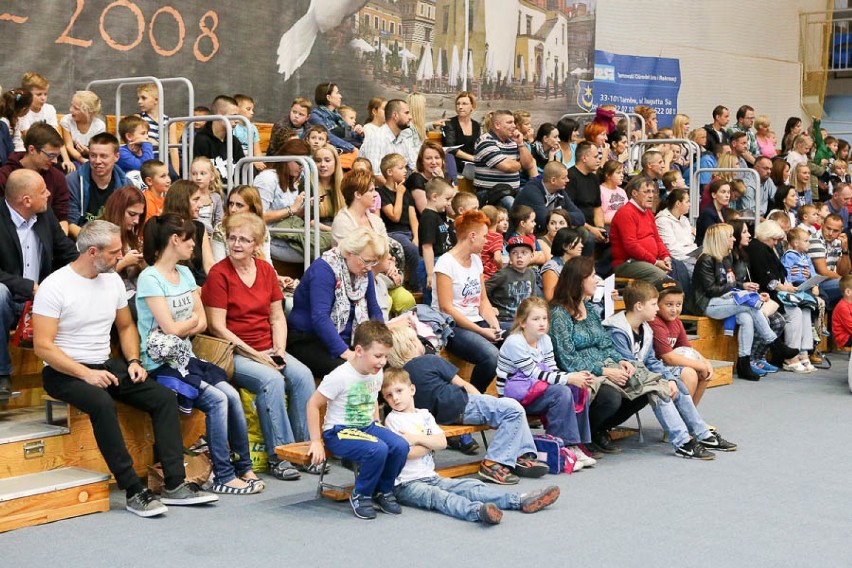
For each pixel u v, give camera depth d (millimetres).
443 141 10758
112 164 6820
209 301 5953
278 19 10672
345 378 5293
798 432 7363
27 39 8750
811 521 5242
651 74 15992
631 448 6914
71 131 8227
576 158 10414
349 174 6957
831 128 20016
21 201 5855
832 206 13000
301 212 7562
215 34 10133
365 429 5328
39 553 4559
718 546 4812
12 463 5223
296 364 6102
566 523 5145
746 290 9695
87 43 9164
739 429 7441
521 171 10578
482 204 10008
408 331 6082
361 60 11562
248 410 6004
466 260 7137
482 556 4613
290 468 5930
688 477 6117
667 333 7125
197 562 4473
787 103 18984
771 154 15078
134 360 5418
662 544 4828
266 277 6156
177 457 5348
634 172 12008
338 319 6238
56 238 6125
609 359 6699
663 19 16219
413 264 8344
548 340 6531
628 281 9570
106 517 5133
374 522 5113
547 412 6309
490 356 6926
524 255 7660
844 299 10133
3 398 5551
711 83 17281
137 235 6070
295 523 5074
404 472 5445
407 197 8773
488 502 5320
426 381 5938
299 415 6055
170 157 8688
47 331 5176
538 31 13867
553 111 14258
